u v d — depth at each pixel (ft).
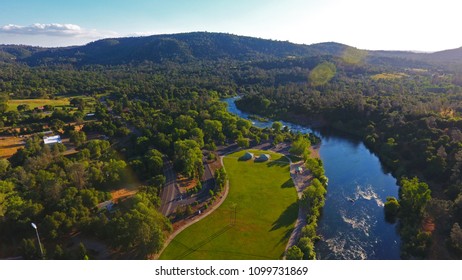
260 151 556.10
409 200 346.95
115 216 298.15
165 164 476.54
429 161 440.86
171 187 406.21
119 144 568.82
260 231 317.63
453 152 447.83
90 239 297.12
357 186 437.99
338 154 570.46
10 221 289.53
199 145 526.98
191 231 315.17
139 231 267.59
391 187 435.12
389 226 343.05
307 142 545.44
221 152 549.95
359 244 311.88
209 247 291.99
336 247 306.76
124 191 390.42
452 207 322.34
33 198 326.85
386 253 298.56
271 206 366.22
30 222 291.17
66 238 297.12
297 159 517.96
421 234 293.43
